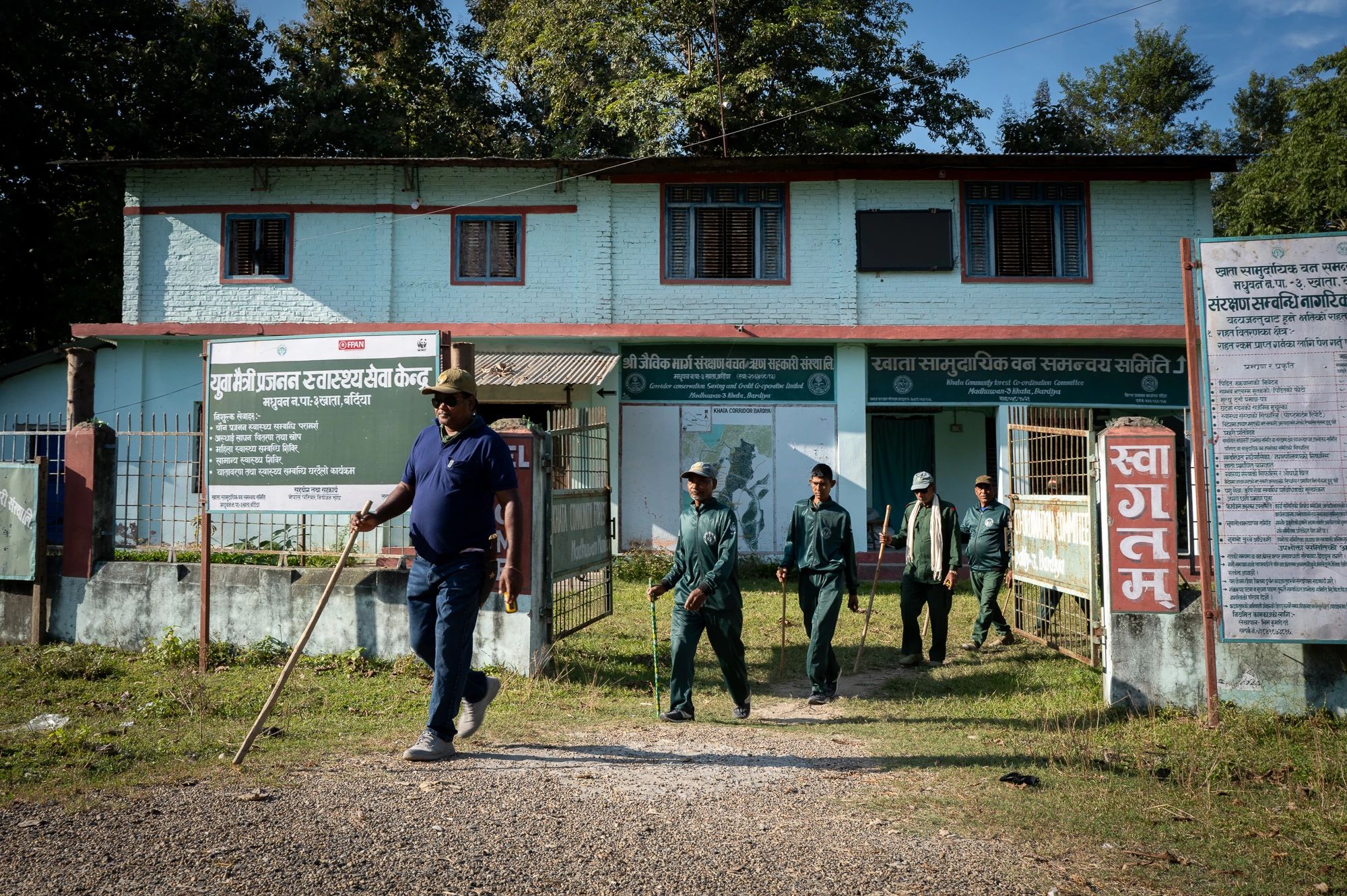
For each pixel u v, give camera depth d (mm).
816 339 15766
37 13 19703
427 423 8023
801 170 16375
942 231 16312
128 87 22016
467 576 5219
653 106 22188
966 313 16281
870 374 16109
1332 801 4945
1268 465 6609
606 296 16250
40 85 20219
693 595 6473
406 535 8523
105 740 5543
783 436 15977
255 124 23328
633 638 9664
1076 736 6238
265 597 8445
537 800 4445
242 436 8320
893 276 16344
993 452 19188
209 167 16422
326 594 5277
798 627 10648
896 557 15539
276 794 4438
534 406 16672
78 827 3961
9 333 22438
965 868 3801
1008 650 9547
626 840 3959
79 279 22203
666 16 23172
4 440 9242
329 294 16406
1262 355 6645
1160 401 16078
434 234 16500
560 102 24500
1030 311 16281
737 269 16422
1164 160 15914
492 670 7852
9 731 5918
